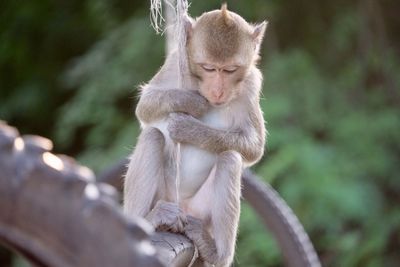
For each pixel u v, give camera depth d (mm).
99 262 2346
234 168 6562
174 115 6609
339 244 15539
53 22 20266
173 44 7055
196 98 6625
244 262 15492
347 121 16406
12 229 2410
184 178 6930
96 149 17609
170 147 6754
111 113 17594
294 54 17094
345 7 18344
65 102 20219
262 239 15141
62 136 18188
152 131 6668
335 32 18125
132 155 6766
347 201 15203
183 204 7031
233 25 6527
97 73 17562
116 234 2344
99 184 2430
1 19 20344
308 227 15289
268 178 15070
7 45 20344
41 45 20438
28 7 20312
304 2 18406
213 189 6598
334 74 17812
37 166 2396
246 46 6574
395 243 16312
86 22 19938
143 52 17156
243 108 6879
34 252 2396
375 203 15523
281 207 9141
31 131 20344
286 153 15375
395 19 18797
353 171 15727
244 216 15086
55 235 2385
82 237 2361
